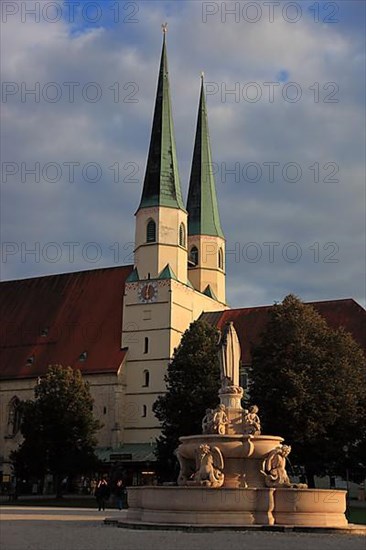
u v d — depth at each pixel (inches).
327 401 2482.8
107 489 2121.1
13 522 1389.0
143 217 3988.7
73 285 4485.7
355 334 3735.2
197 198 4431.6
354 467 2615.7
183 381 2935.5
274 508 1208.8
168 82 4106.8
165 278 3873.0
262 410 2529.5
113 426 3774.6
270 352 2620.6
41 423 3125.0
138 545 901.8
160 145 4035.4
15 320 4458.7
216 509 1202.0
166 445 2906.0
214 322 4101.9
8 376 4143.7
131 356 3897.6
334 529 1157.7
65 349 4131.4
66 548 867.4
